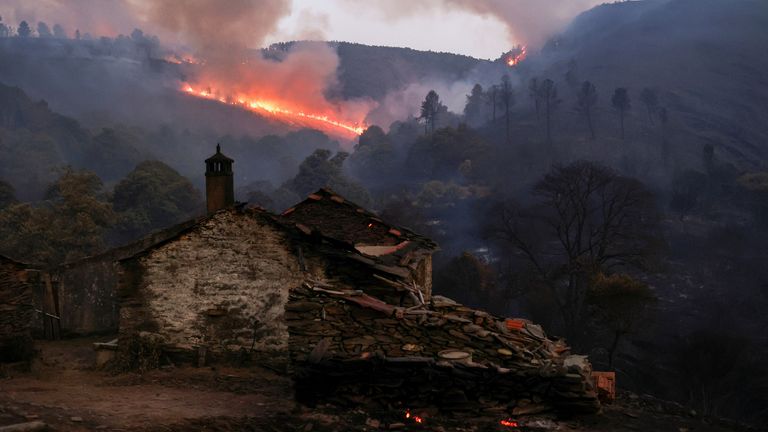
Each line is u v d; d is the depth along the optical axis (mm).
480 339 10180
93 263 25516
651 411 10727
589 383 9680
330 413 9555
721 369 49094
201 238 18734
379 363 9672
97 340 24484
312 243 17906
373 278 13836
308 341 10242
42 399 12039
